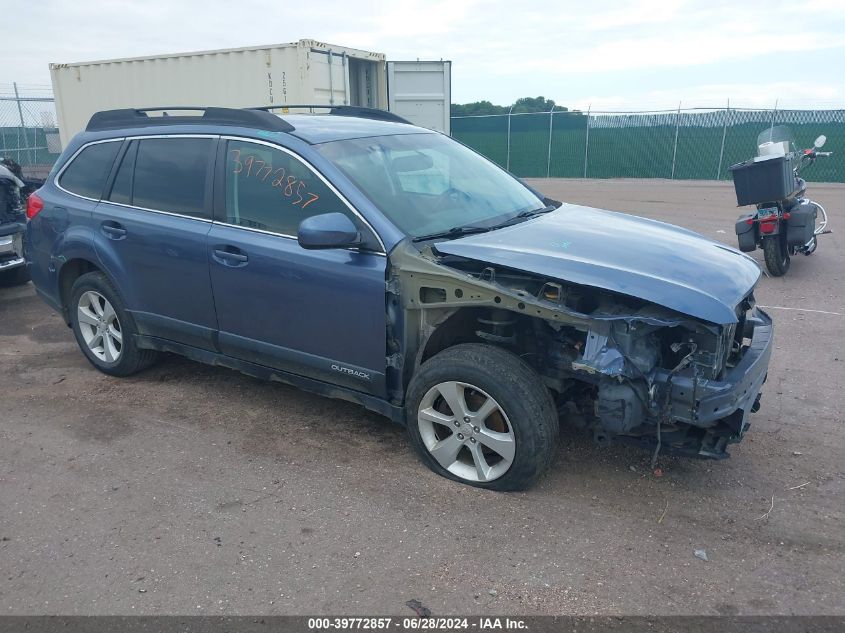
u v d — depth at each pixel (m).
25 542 3.37
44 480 3.92
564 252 3.61
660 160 22.94
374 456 4.12
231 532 3.42
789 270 8.89
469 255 3.56
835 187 19.27
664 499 3.67
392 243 3.71
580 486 3.79
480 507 3.60
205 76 12.27
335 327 3.93
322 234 3.57
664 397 3.33
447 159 4.72
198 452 4.20
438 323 3.70
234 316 4.36
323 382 4.18
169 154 4.66
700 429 3.52
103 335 5.26
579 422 3.81
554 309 3.32
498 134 24.73
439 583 3.04
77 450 4.25
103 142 5.09
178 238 4.47
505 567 3.14
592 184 21.80
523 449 3.51
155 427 4.54
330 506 3.62
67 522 3.52
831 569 3.12
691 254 3.77
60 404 4.89
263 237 4.14
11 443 4.34
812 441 4.28
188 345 4.75
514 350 3.78
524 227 4.10
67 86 13.91
